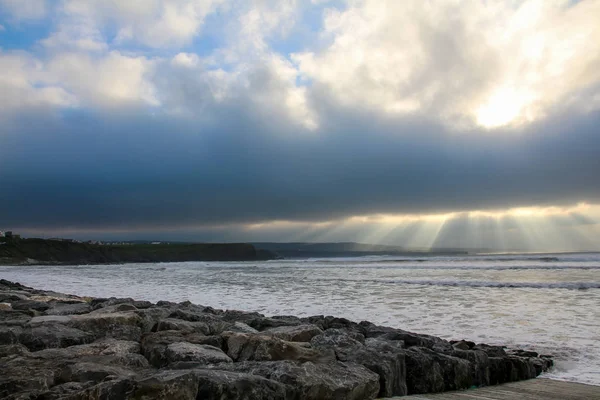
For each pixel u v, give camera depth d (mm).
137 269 64625
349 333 8031
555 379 7273
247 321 9883
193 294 22141
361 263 66562
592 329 11305
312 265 65438
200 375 4383
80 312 10711
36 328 7254
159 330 8039
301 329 7863
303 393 4684
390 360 5965
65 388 4430
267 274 41281
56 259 102750
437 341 8359
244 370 5121
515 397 5836
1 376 4762
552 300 17297
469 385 6602
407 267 48656
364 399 5266
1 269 68750
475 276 30984
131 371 5273
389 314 14297
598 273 31406
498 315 13695
